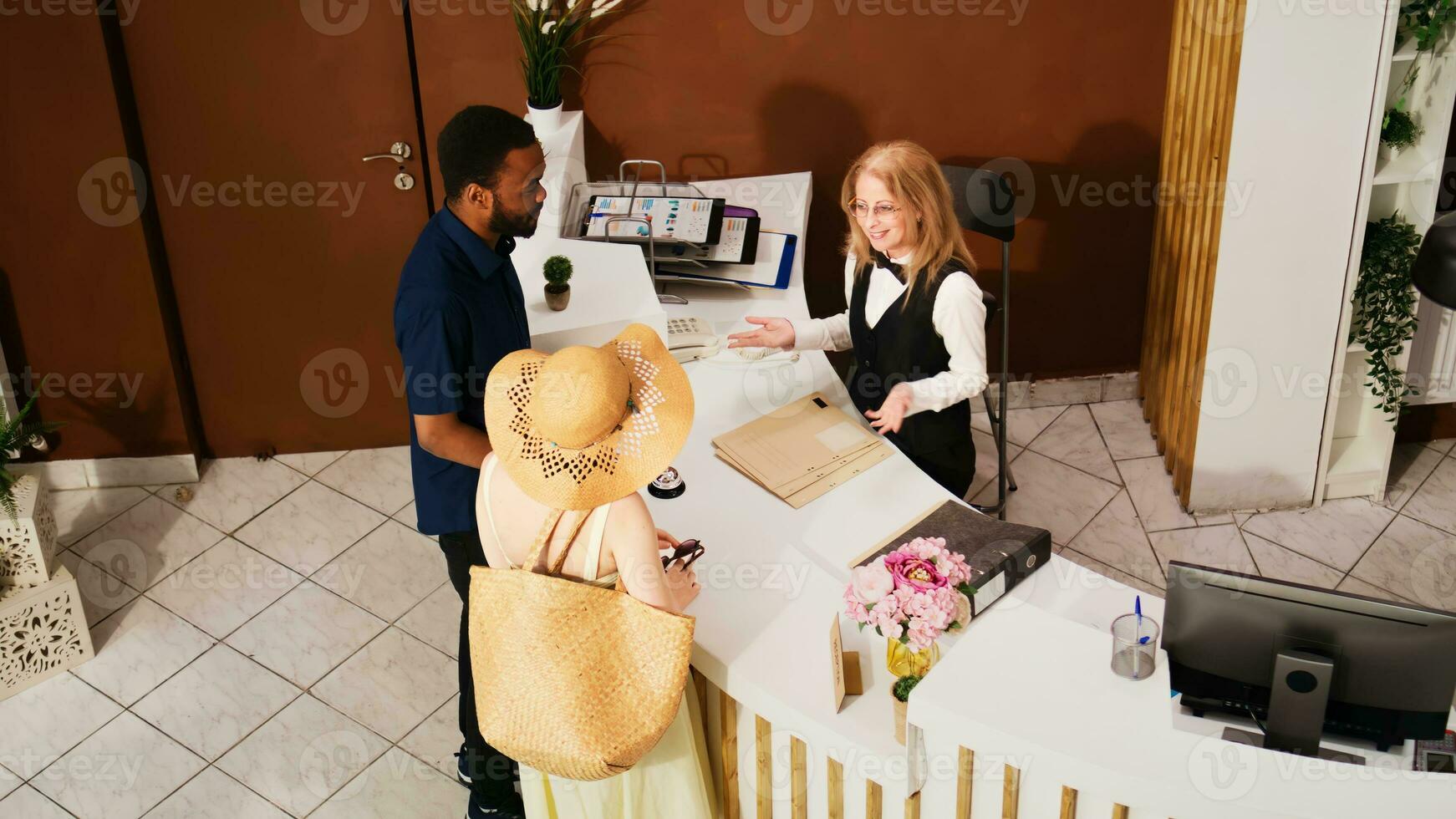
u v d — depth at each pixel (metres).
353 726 3.74
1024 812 2.48
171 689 3.87
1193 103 4.22
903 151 3.20
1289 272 4.11
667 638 2.32
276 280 4.57
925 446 3.45
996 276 4.88
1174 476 4.66
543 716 2.38
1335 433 4.67
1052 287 4.90
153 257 4.41
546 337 3.35
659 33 4.24
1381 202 4.24
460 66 4.20
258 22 4.12
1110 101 4.51
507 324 2.91
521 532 2.38
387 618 4.15
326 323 4.68
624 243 4.03
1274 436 4.40
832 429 3.28
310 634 4.08
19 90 4.04
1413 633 2.16
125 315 4.45
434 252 2.77
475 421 2.91
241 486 4.76
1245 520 4.53
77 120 4.11
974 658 2.38
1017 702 2.27
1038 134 4.55
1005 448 4.82
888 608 2.29
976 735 2.23
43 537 3.83
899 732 2.40
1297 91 3.83
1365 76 3.81
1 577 3.77
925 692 2.29
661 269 4.16
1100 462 4.83
